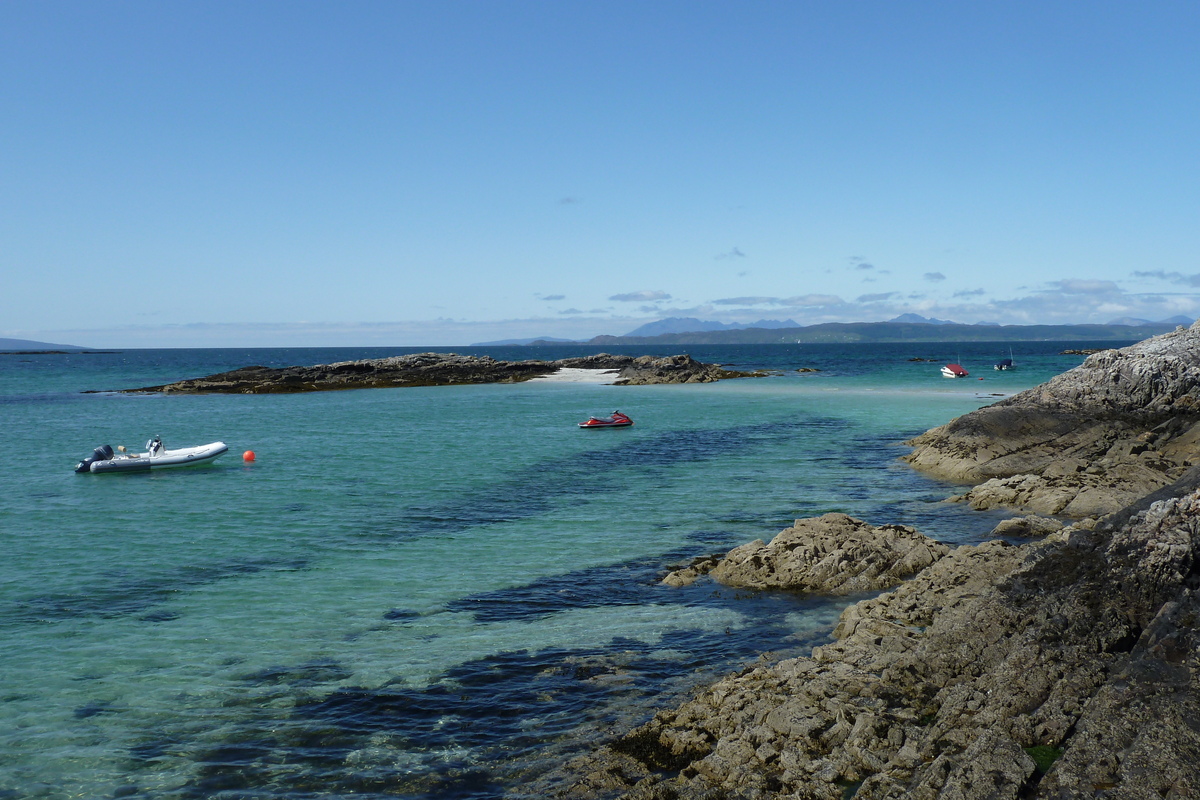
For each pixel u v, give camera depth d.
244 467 37.19
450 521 25.77
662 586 18.70
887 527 21.12
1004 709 10.36
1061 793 8.46
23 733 11.89
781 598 17.66
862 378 104.25
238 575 19.94
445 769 10.80
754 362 178.88
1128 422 35.25
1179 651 10.20
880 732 10.57
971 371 119.31
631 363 124.06
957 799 8.65
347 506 28.27
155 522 25.98
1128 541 12.91
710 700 12.02
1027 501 26.17
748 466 36.19
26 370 154.00
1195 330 39.66
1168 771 8.23
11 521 26.27
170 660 14.57
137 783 10.57
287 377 98.62
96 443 47.56
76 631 16.06
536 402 74.25
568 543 22.88
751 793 9.54
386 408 69.19
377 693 13.12
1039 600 12.68
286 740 11.65
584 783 10.21
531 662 14.30
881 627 14.29
